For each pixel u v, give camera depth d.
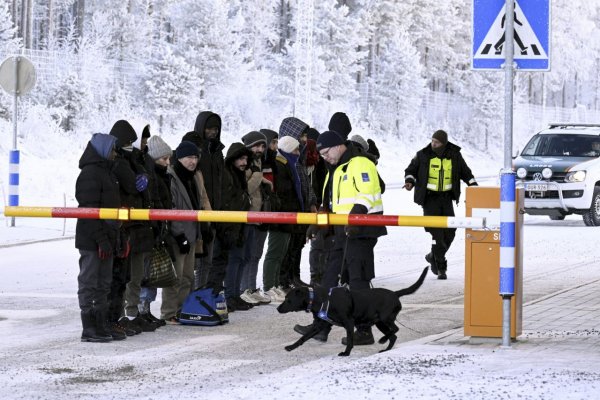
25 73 48.75
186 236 25.91
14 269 37.91
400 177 131.62
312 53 162.25
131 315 25.11
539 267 39.69
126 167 24.05
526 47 22.33
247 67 153.25
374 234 23.38
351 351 22.25
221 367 20.38
